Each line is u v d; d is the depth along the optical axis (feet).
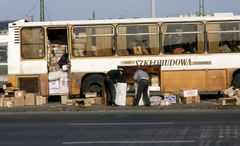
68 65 55.31
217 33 55.11
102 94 51.06
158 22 54.95
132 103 49.80
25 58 55.36
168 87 54.44
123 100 49.11
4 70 80.12
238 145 25.03
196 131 30.68
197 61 54.65
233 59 54.85
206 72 54.60
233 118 38.27
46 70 55.06
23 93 51.08
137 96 47.91
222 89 54.75
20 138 28.68
